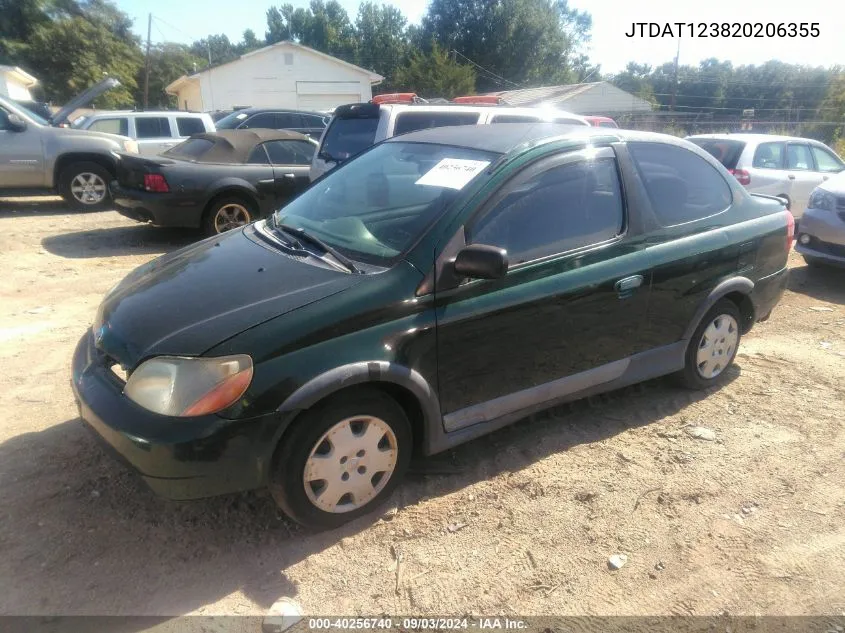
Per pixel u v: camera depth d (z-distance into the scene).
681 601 2.63
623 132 3.87
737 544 2.96
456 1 53.19
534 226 3.31
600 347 3.62
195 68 62.59
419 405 3.03
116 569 2.67
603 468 3.50
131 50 49.28
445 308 2.98
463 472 3.43
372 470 2.96
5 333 5.18
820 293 7.07
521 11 52.06
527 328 3.25
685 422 4.03
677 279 3.86
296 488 2.72
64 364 4.61
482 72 53.16
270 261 3.15
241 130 9.08
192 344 2.59
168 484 2.52
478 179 3.18
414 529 2.98
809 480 3.45
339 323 2.71
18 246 8.24
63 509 3.01
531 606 2.57
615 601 2.61
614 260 3.57
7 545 2.77
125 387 2.65
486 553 2.85
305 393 2.61
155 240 8.96
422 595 2.61
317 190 3.98
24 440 3.56
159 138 13.23
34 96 41.09
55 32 42.28
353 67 34.75
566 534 2.98
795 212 10.00
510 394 3.34
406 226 3.15
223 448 2.51
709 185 4.25
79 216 10.69
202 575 2.66
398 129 7.39
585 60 64.94
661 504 3.22
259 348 2.57
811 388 4.55
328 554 2.80
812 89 63.25
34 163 10.43
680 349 4.09
